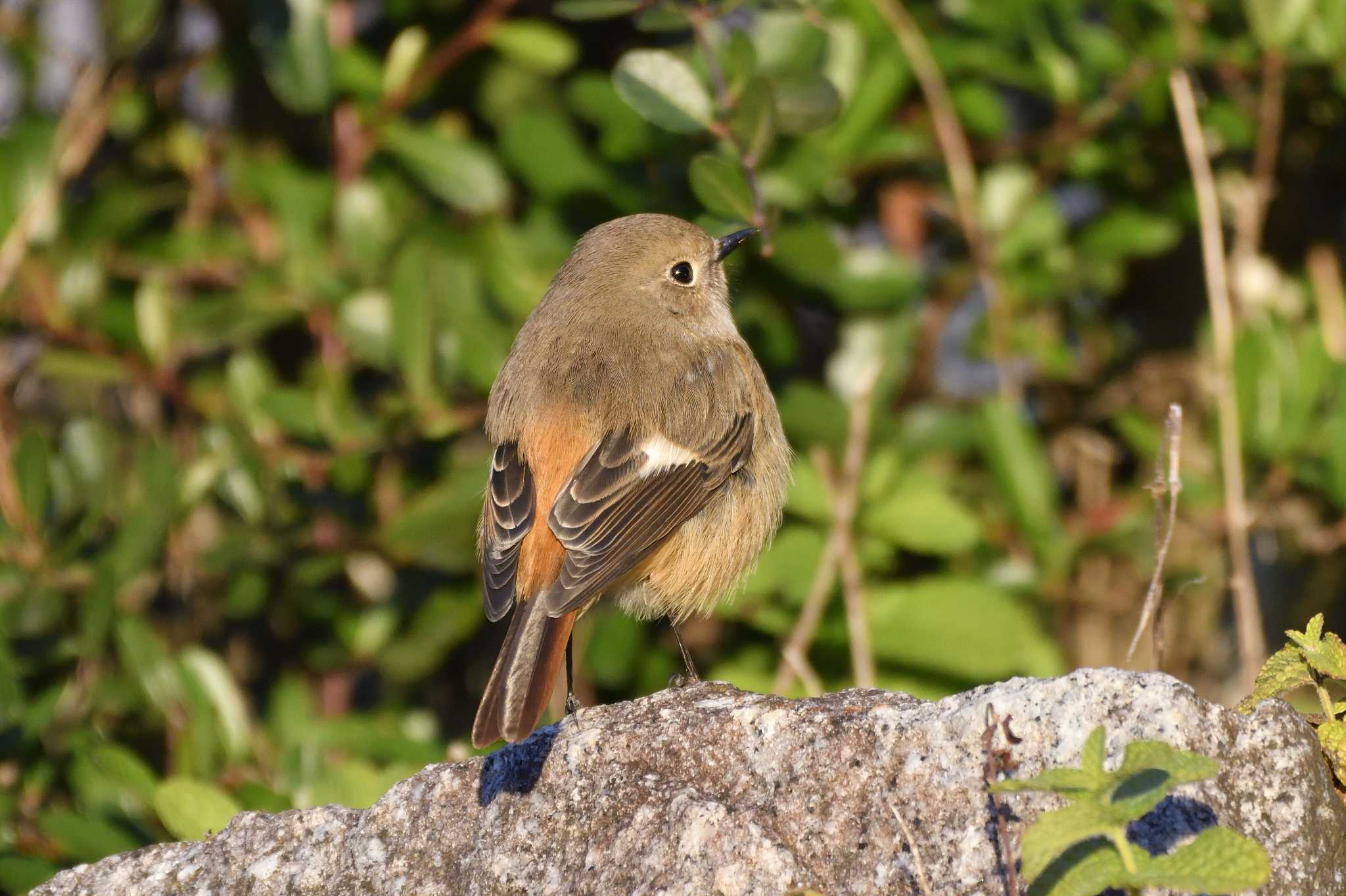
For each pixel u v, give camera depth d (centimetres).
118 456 1165
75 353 1144
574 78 1212
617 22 1234
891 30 1107
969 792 560
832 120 963
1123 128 1159
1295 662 627
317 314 1124
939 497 1025
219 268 1184
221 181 1209
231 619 1185
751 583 1015
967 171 1108
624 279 942
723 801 596
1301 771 541
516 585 793
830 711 612
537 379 879
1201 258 1249
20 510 1051
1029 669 995
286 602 1154
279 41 1101
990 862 545
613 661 1070
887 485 1027
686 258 959
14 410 1218
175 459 1073
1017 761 555
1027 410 1244
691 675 900
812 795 586
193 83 1255
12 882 939
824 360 1238
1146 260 1266
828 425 1078
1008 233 1134
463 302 1098
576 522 809
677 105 939
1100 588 1185
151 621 1169
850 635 1016
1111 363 1240
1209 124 1138
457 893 627
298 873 650
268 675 1202
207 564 1103
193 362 1211
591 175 1123
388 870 640
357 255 1116
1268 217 1244
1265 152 1123
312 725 1045
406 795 656
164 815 866
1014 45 1138
